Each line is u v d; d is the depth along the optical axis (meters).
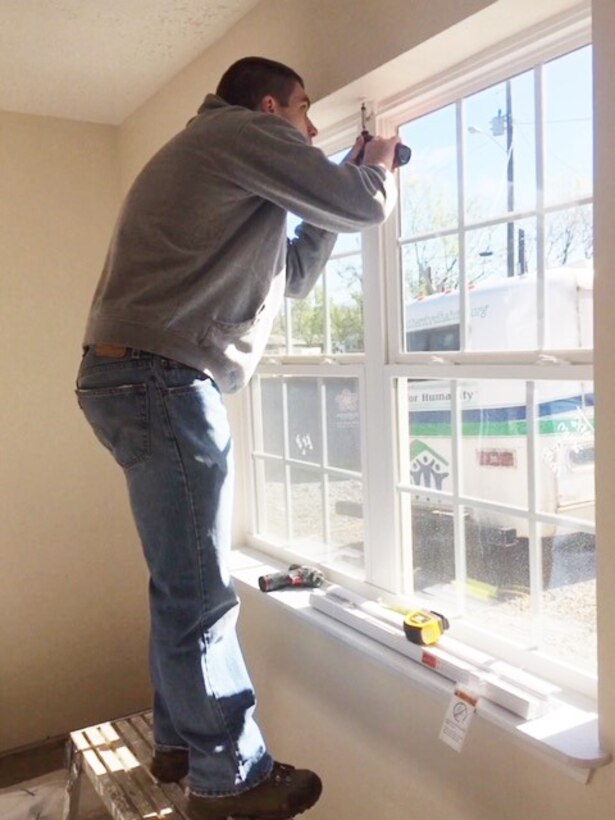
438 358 1.66
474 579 1.63
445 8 1.37
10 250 2.80
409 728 1.65
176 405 1.36
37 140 2.82
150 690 3.16
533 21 1.34
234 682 1.43
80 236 2.93
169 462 1.36
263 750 1.43
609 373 1.14
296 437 2.25
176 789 1.65
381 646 1.69
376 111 1.76
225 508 1.43
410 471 1.79
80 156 2.90
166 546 1.39
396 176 1.77
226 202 1.36
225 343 1.42
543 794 1.34
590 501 1.36
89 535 3.02
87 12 1.95
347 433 2.03
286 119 1.50
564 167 1.37
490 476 1.57
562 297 1.39
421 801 1.64
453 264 1.63
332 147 2.00
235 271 1.40
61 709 2.99
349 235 1.94
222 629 1.42
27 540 2.90
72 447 2.96
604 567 1.18
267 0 1.88
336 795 1.94
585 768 1.22
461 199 1.60
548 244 1.42
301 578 2.07
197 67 2.27
